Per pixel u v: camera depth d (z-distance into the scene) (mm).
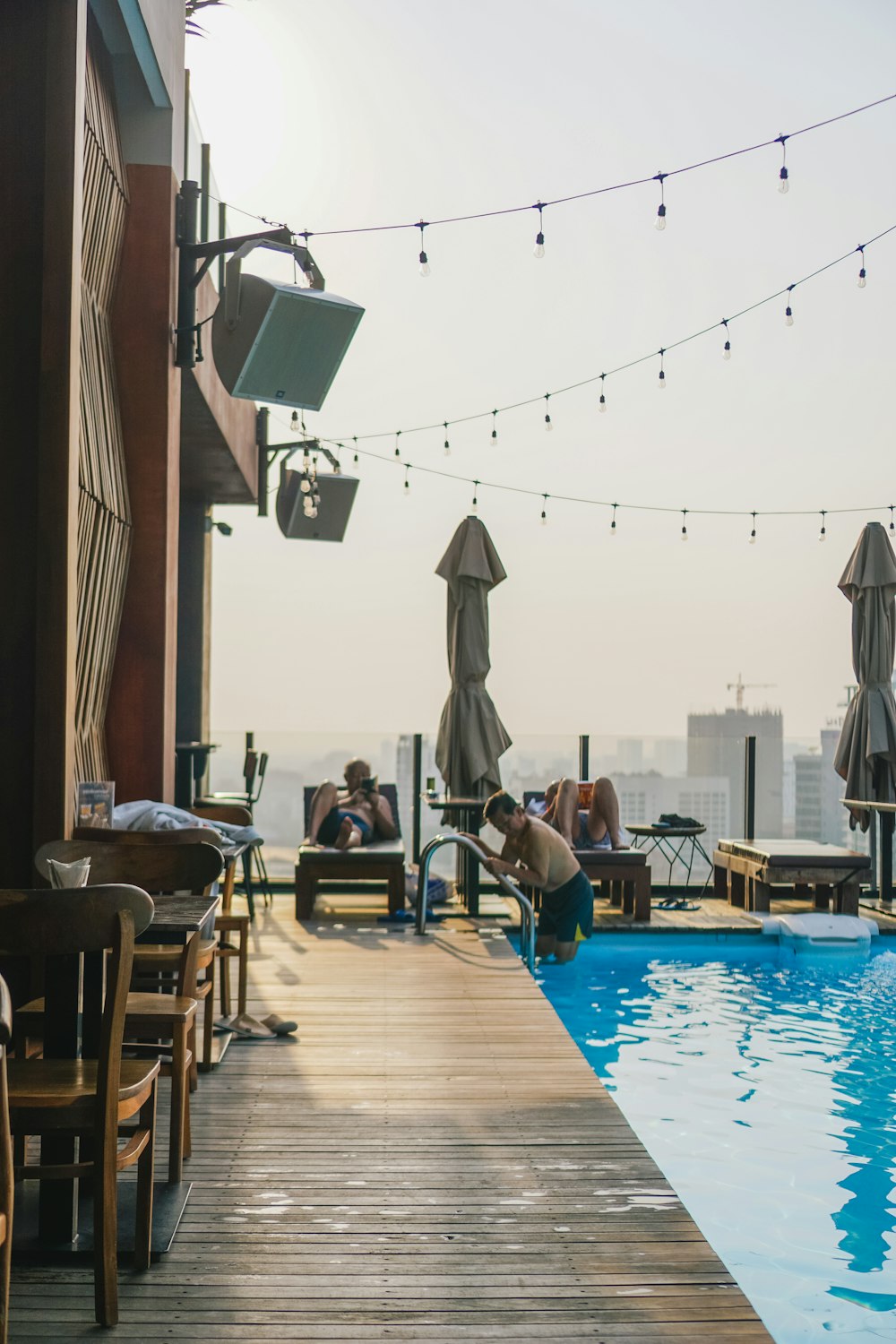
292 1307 2537
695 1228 2975
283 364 6137
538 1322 2479
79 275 4324
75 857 3527
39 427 4180
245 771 9039
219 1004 5426
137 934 2561
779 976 7105
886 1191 3705
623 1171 3367
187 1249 2834
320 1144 3584
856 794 9383
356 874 7980
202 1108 3939
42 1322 2471
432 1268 2734
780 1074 5004
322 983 5961
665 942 7914
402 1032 4969
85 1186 3215
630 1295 2604
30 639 4199
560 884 7207
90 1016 3123
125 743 6363
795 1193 3680
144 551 6418
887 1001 6426
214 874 3508
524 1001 5570
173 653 6703
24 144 4230
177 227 6648
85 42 4461
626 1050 5391
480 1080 4281
